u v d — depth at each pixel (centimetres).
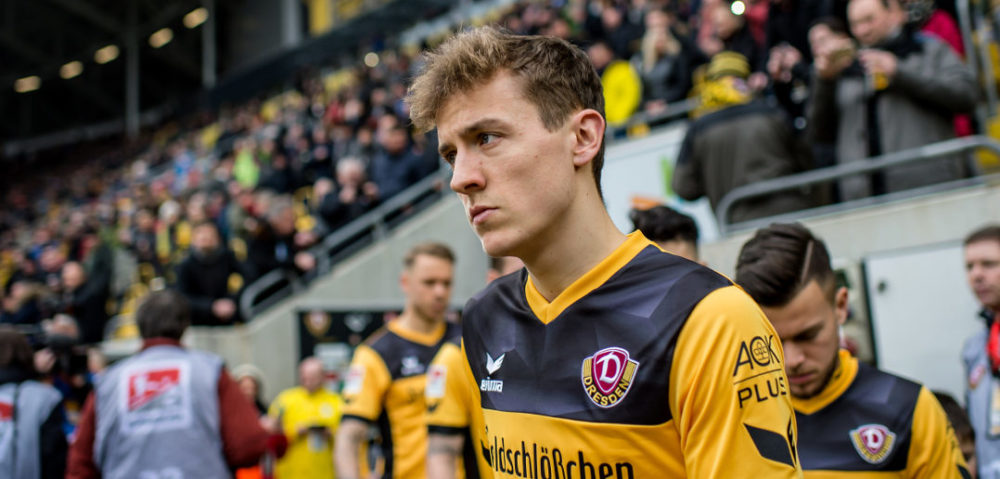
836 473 151
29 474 298
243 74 2300
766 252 146
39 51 2834
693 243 202
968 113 321
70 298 709
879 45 335
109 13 2725
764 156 346
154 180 1895
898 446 149
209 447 291
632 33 732
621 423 101
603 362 104
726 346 97
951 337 273
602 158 112
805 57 473
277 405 525
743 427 95
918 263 285
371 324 585
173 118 2620
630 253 110
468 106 104
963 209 281
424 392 297
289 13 2364
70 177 2450
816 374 148
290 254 641
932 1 401
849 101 337
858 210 311
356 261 672
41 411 306
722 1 523
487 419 121
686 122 533
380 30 1903
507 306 121
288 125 1459
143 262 949
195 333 562
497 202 103
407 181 731
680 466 100
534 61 104
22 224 2005
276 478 500
